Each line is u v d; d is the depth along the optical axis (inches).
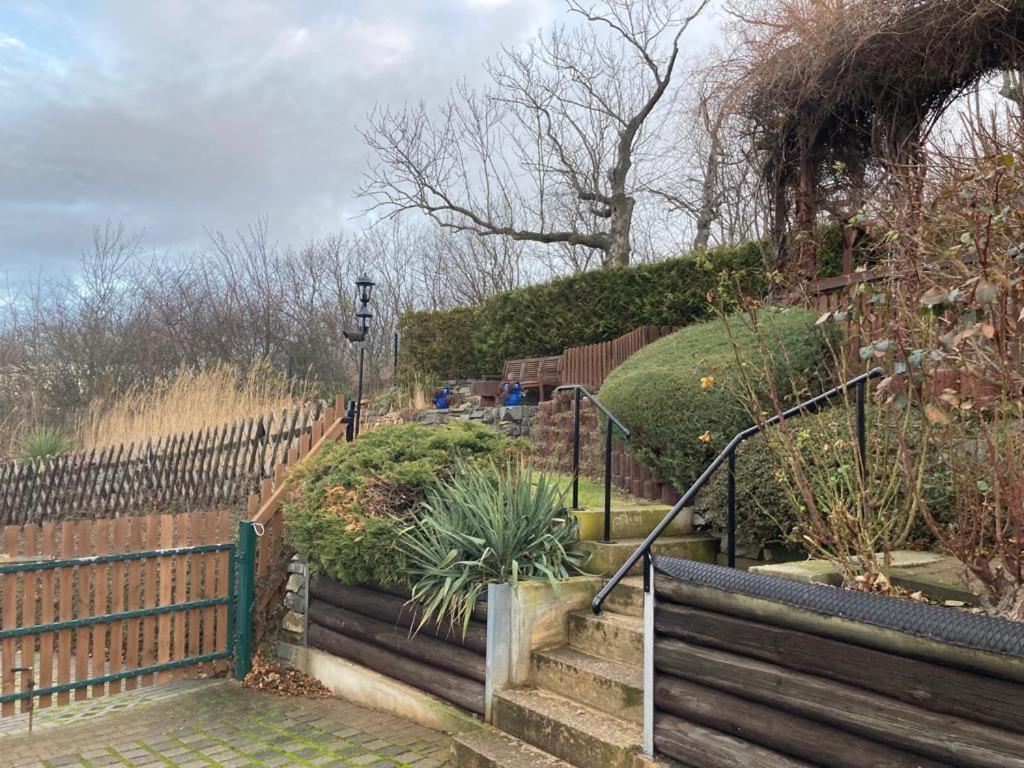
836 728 101.9
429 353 585.9
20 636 187.3
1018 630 86.7
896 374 117.0
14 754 167.5
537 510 191.8
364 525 189.3
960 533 120.8
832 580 138.8
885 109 302.4
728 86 335.0
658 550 202.5
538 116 795.4
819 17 293.4
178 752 166.1
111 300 901.2
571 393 350.6
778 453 150.3
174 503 368.8
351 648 205.9
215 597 221.8
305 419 314.0
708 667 119.2
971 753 87.1
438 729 174.7
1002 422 119.3
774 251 340.8
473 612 171.5
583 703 156.5
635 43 681.0
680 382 237.5
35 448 489.7
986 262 107.7
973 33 265.4
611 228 697.6
